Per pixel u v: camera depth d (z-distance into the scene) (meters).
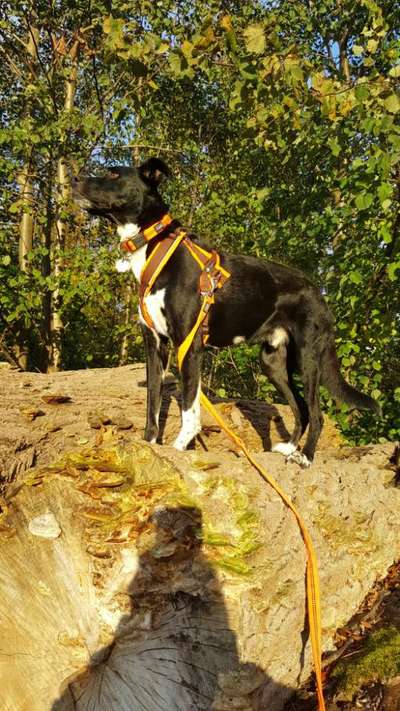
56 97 4.34
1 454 1.93
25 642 1.55
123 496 1.58
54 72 4.24
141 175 2.01
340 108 2.27
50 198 4.11
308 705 1.62
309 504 1.78
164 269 1.96
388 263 2.48
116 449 1.70
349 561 1.86
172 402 2.37
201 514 1.54
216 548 1.51
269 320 2.10
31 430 2.03
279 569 1.59
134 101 3.13
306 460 1.91
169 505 1.51
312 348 2.07
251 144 3.59
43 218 3.78
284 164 3.05
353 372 2.88
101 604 1.51
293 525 1.68
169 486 1.57
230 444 2.26
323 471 1.90
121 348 5.09
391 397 3.02
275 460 1.88
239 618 1.46
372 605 1.90
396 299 2.70
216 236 3.98
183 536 1.50
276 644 1.57
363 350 2.80
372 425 2.88
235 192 4.16
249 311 2.05
